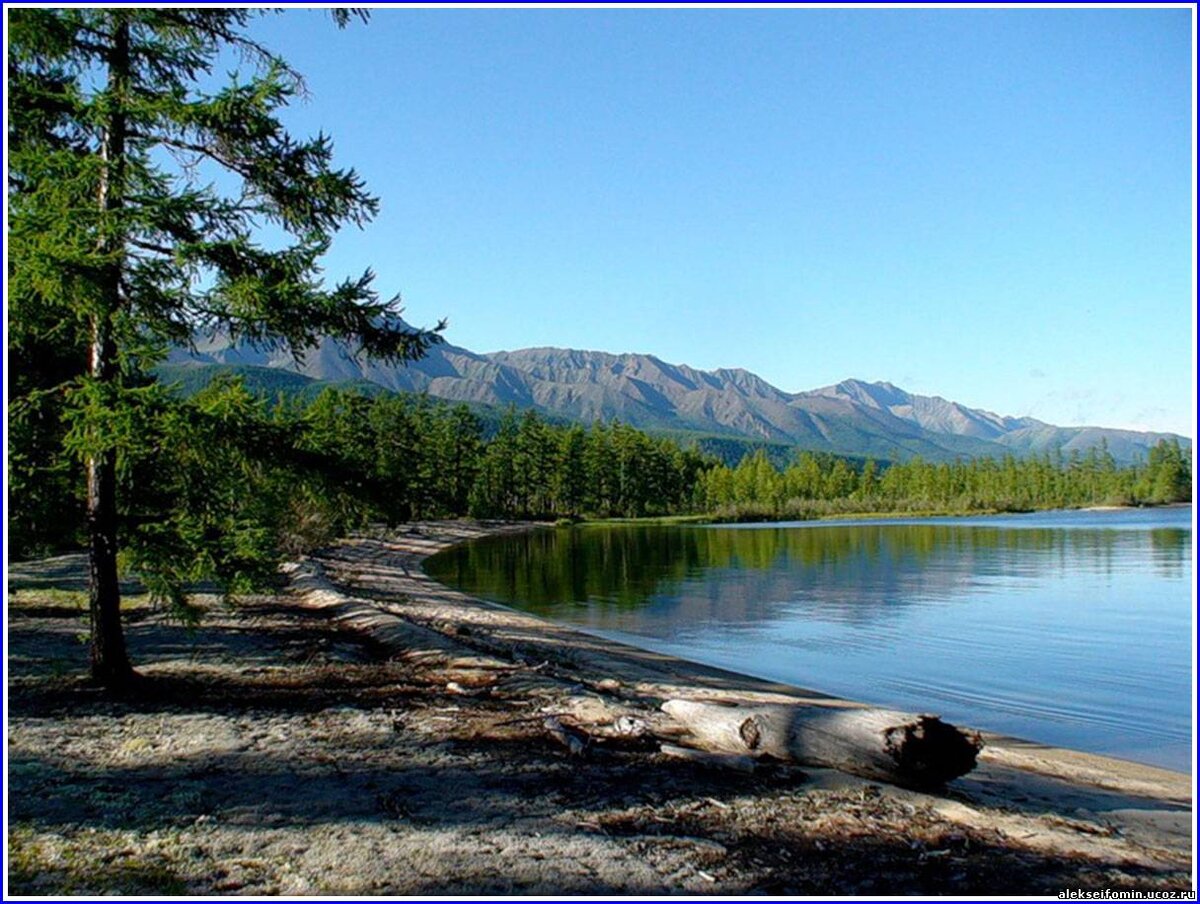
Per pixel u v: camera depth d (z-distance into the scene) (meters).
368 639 15.55
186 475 9.56
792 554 49.28
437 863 5.43
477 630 19.67
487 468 91.88
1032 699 14.80
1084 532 69.00
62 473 9.14
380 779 7.11
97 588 9.78
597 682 13.19
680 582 34.28
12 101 8.64
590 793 7.00
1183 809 8.38
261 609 18.84
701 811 6.67
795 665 17.66
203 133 9.40
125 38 9.23
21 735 7.80
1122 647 19.69
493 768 7.59
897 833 6.40
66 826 5.73
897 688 15.57
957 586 32.16
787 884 5.35
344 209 9.88
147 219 8.39
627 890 5.14
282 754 7.67
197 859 5.33
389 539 55.97
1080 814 7.62
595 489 105.31
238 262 9.16
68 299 8.00
